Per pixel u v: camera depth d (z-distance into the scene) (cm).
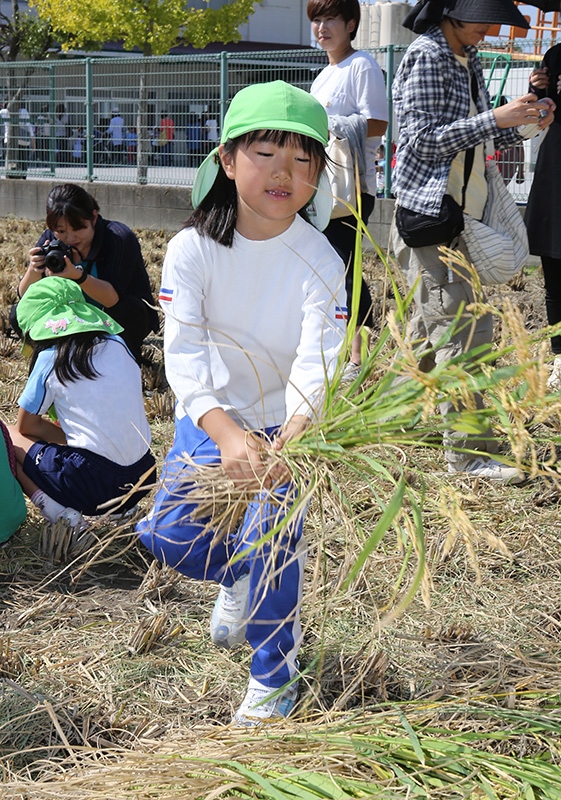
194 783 212
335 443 219
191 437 272
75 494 391
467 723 250
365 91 567
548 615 333
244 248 263
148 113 1436
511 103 421
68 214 534
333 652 306
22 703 282
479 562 375
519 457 181
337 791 208
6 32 2691
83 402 391
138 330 575
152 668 304
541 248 530
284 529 229
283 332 270
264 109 240
